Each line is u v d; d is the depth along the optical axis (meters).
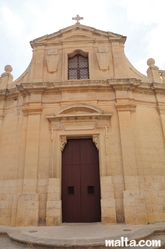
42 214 8.66
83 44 12.21
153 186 9.34
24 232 7.10
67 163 9.96
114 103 10.48
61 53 12.13
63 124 10.02
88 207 9.33
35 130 9.97
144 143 10.05
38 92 10.68
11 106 11.27
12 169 9.85
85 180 9.70
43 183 9.16
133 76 11.84
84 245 5.46
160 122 10.73
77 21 13.01
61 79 11.32
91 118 10.01
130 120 10.06
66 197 9.48
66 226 8.15
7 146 10.47
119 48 12.19
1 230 7.68
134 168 9.21
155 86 11.02
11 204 9.19
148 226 7.86
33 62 11.92
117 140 9.80
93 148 10.13
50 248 5.57
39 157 9.59
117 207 8.70
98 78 11.30
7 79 12.28
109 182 8.99
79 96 10.59
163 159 9.99
